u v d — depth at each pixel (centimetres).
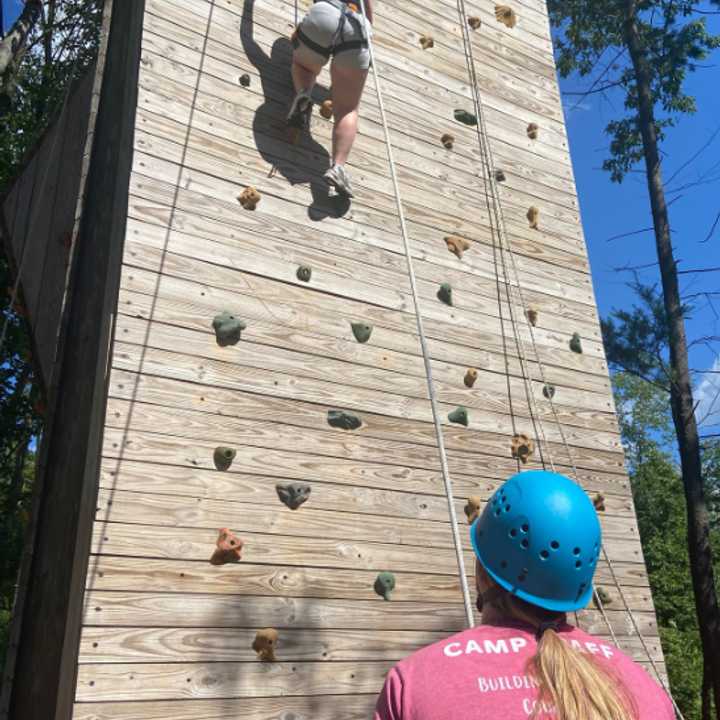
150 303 338
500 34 578
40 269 475
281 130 418
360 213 436
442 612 377
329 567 348
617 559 474
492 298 481
